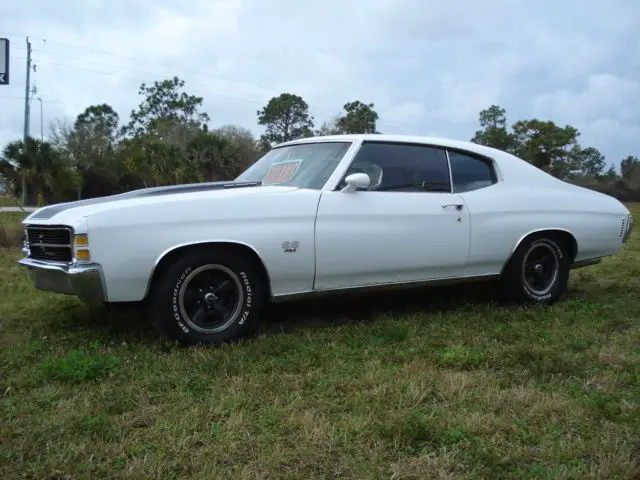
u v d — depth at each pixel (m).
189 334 3.62
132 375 3.10
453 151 4.70
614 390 2.97
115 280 3.43
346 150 4.25
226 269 3.72
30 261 3.77
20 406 2.70
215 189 4.03
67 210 3.66
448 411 2.69
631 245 10.78
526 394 2.86
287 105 61.53
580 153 62.62
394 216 4.20
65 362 3.13
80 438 2.37
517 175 4.97
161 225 3.51
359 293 4.23
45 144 22.67
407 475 2.14
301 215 3.88
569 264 5.16
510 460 2.25
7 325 4.25
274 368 3.27
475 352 3.54
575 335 4.00
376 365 3.32
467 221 4.53
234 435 2.42
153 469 2.15
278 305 4.87
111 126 61.22
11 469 2.15
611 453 2.28
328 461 2.24
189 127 47.44
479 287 5.64
